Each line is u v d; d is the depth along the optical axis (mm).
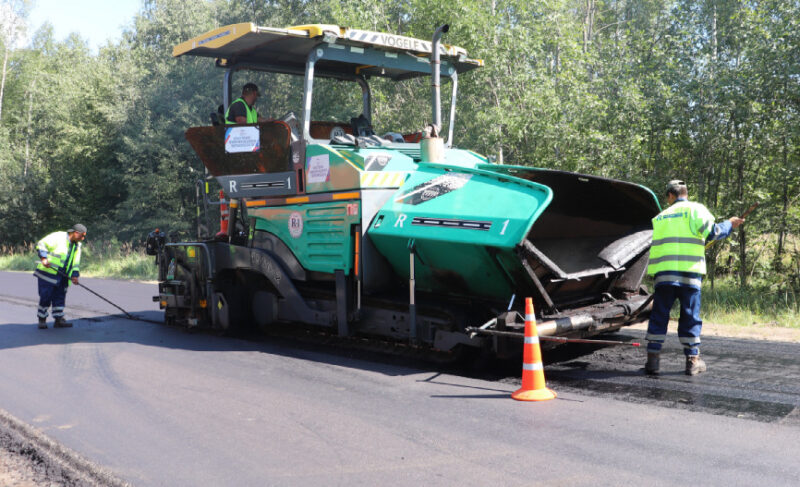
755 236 10766
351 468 3496
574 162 11438
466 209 5398
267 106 10891
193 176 27656
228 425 4301
